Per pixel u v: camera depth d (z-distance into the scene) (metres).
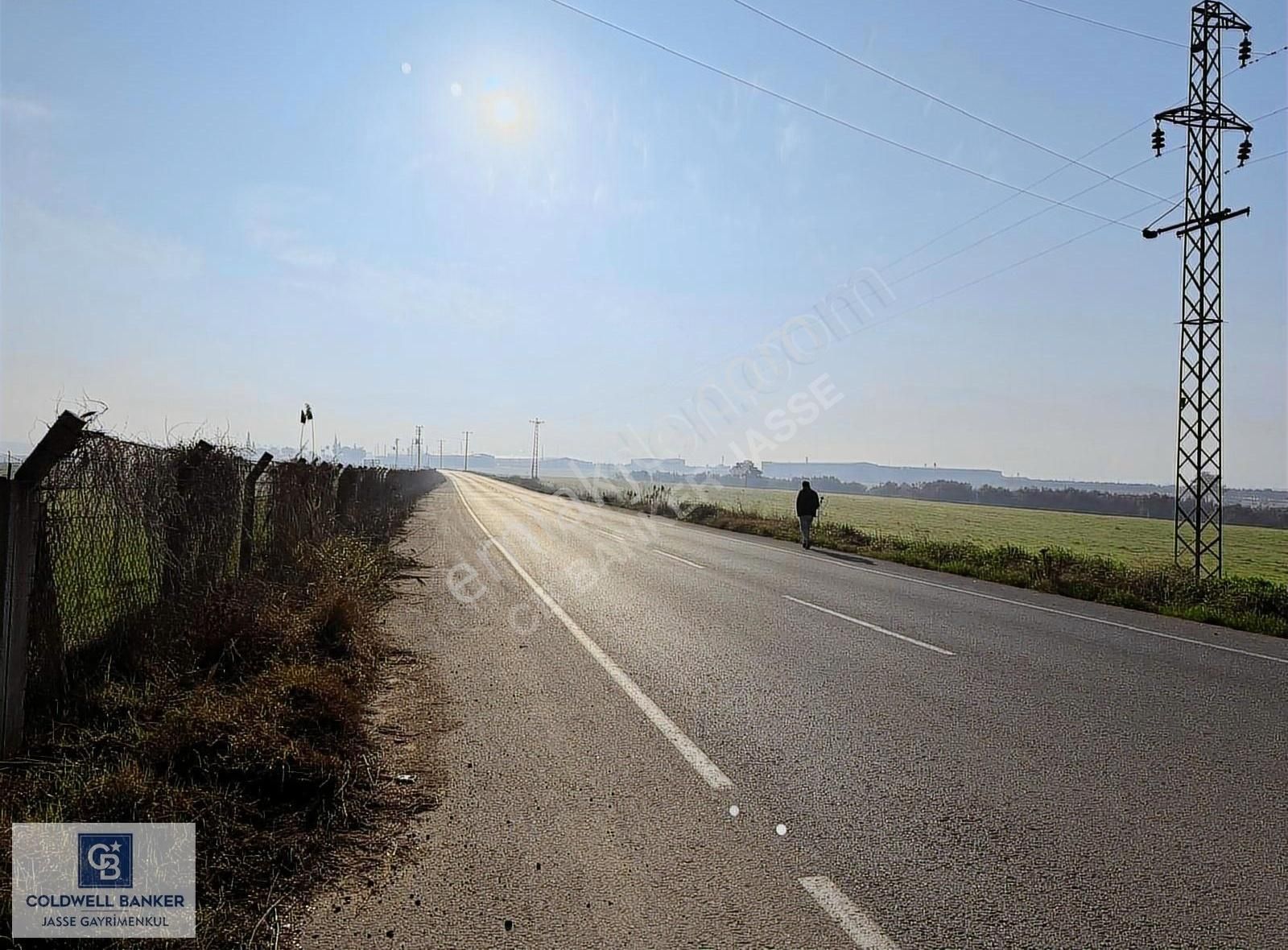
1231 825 5.42
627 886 4.50
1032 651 11.12
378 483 31.48
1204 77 24.34
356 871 4.64
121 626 7.54
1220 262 23.88
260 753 5.50
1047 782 6.18
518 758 6.55
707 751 6.78
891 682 9.22
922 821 5.42
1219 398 23.80
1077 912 4.29
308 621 9.67
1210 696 8.91
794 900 4.37
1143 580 18.08
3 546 5.54
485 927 4.08
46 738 5.84
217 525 10.14
